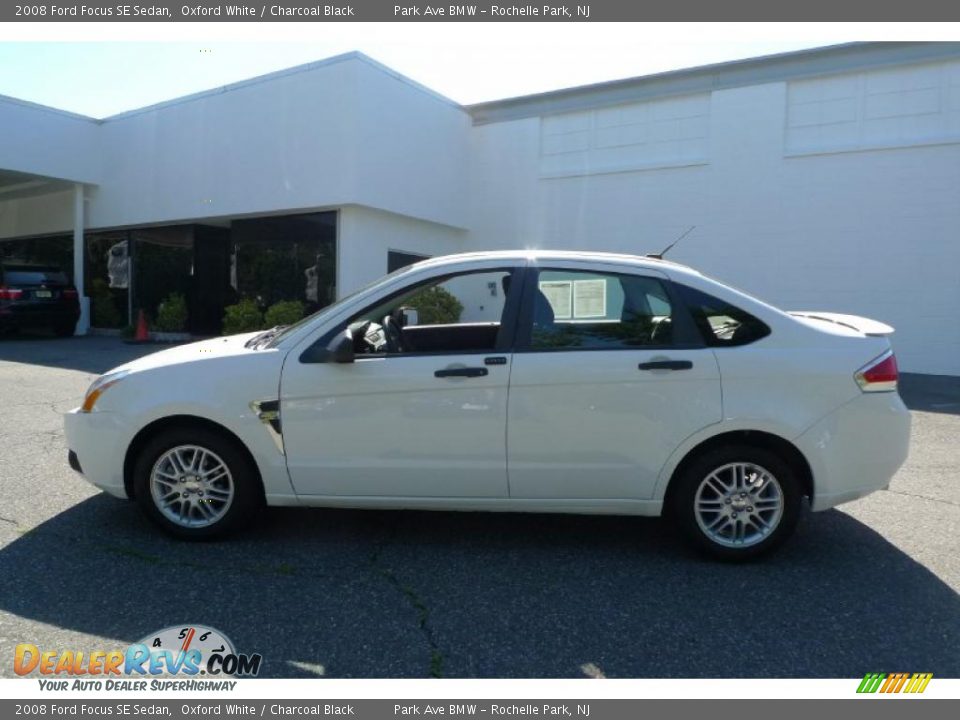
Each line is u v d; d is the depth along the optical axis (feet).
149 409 12.91
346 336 12.53
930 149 38.42
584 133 49.44
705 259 45.03
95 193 56.59
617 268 13.01
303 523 14.73
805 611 11.02
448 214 51.08
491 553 13.26
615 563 12.85
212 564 12.52
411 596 11.42
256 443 12.86
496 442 12.55
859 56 40.16
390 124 44.62
